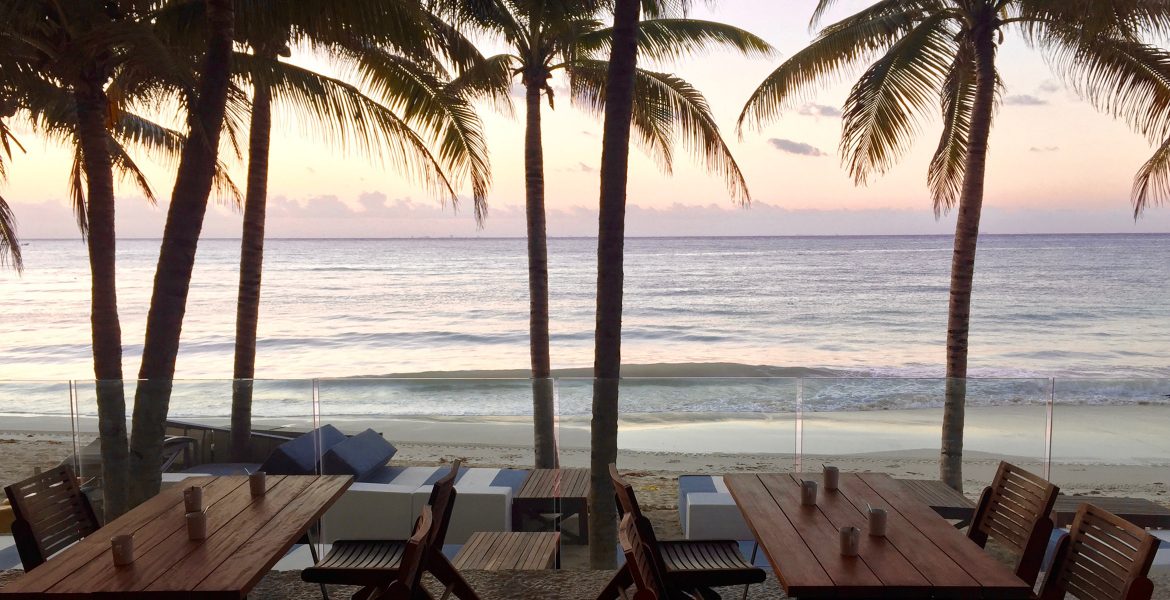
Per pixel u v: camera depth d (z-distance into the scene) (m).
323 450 6.61
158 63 6.74
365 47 10.67
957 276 10.23
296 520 4.17
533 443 6.66
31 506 4.51
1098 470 6.38
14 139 8.54
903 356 35.16
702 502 6.39
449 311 49.19
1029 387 6.41
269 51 11.02
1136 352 35.50
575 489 6.63
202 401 6.68
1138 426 6.32
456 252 119.81
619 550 6.52
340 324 44.09
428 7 10.99
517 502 6.62
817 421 6.51
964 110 12.53
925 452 6.47
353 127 11.10
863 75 11.06
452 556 6.36
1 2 7.44
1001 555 6.03
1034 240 154.12
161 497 4.64
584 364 33.44
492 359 34.84
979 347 36.94
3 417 6.64
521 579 5.35
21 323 45.31
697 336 40.75
